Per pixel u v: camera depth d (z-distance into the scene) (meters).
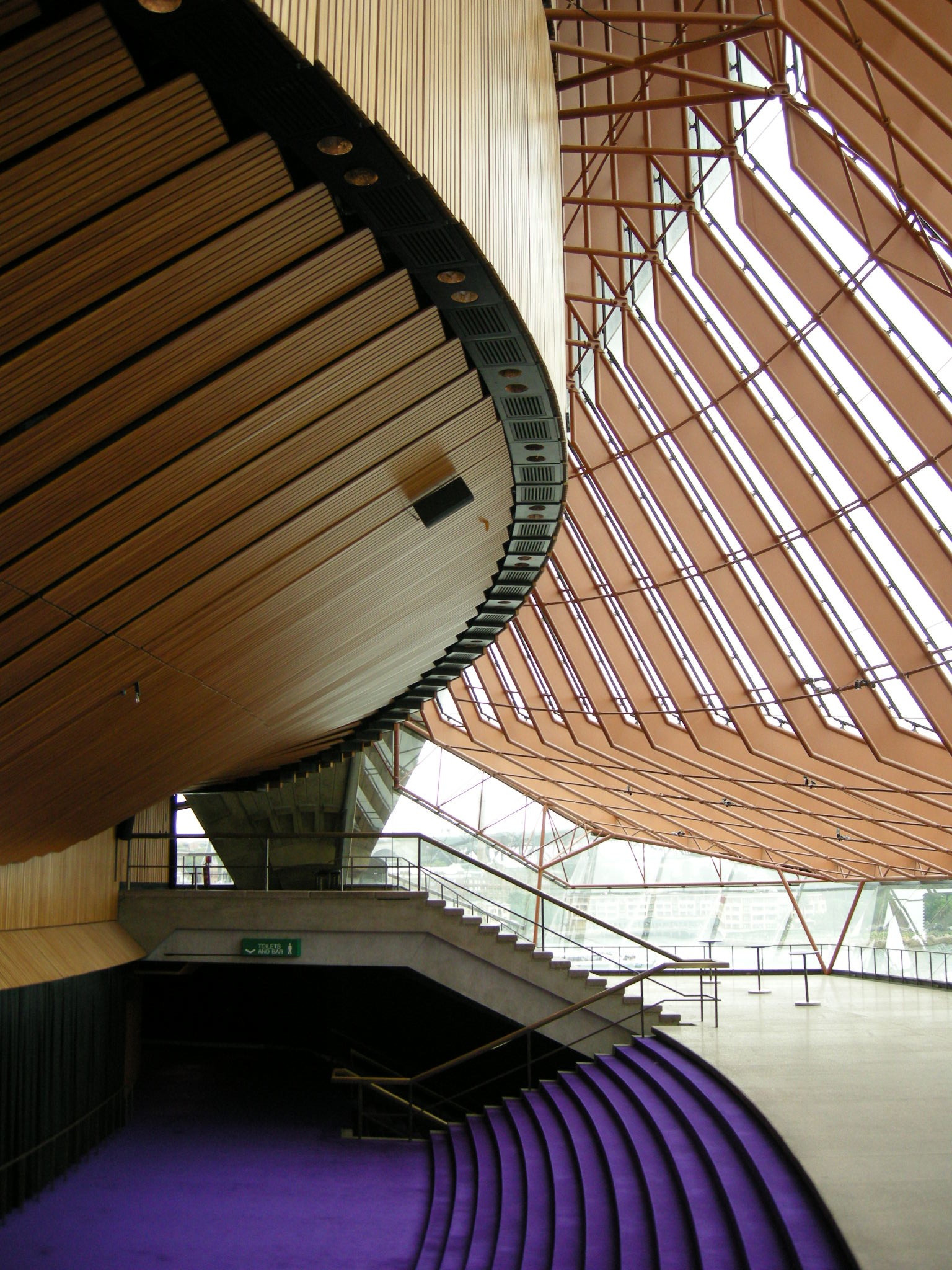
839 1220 8.49
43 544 8.20
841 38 13.50
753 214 17.09
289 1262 12.42
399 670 17.67
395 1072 25.39
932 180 13.35
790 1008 22.16
